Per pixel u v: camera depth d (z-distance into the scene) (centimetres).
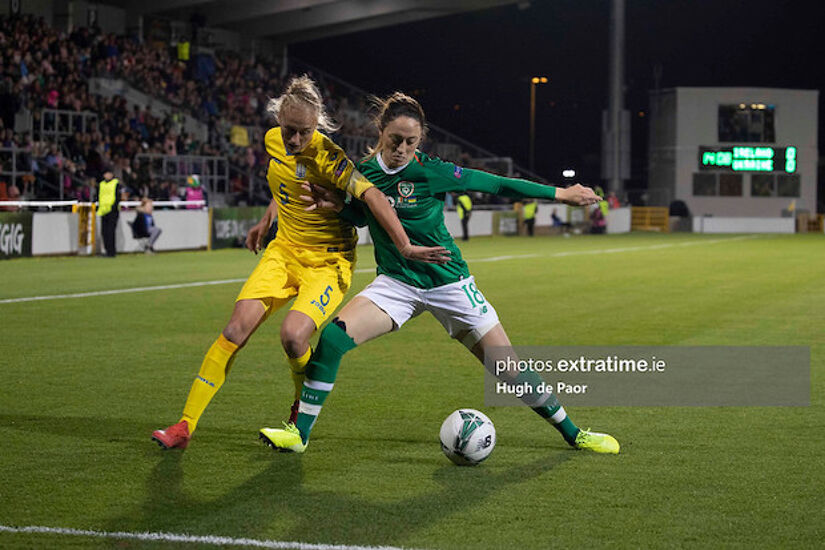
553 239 4488
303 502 593
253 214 3512
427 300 676
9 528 543
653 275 2381
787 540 532
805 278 2306
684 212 6034
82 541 523
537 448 732
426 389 962
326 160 679
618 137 5612
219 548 512
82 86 4094
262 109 5362
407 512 575
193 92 4822
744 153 6034
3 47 3822
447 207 4531
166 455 702
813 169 6247
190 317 1486
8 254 2631
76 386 959
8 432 768
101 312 1539
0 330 1335
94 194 3341
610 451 719
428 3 5206
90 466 671
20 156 3547
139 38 4966
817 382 1016
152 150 4219
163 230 3122
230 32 5706
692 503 597
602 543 526
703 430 799
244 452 713
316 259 720
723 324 1468
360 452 717
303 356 703
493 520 562
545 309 1653
